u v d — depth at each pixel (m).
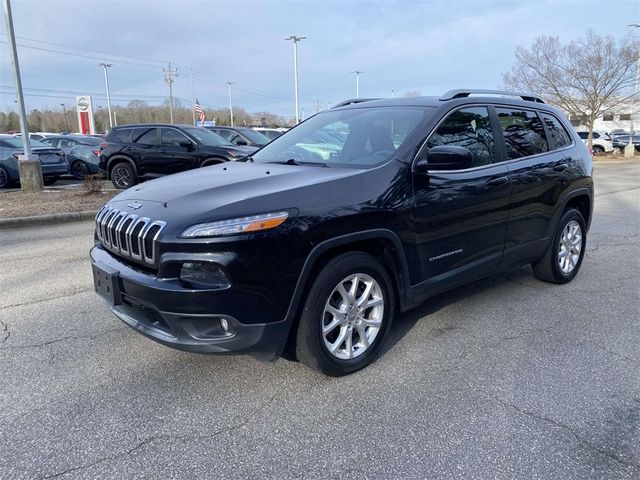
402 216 3.36
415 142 3.56
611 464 2.46
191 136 11.75
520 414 2.87
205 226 2.72
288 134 4.61
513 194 4.21
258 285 2.77
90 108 36.81
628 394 3.08
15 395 3.06
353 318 3.26
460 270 3.90
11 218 8.51
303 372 3.34
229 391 3.11
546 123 4.92
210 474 2.39
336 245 3.03
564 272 5.11
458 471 2.41
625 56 29.03
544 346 3.74
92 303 4.62
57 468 2.43
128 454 2.53
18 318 4.25
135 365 3.43
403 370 3.37
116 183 12.52
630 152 31.77
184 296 2.71
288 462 2.48
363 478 2.37
